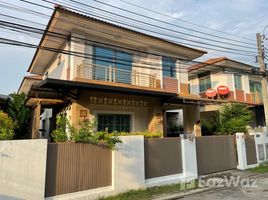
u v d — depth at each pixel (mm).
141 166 8164
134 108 13195
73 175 6746
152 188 8320
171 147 9477
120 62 13391
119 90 11125
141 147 8258
